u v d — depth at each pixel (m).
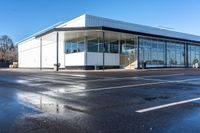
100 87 11.65
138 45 33.72
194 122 5.16
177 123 5.09
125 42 35.84
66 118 5.57
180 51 41.62
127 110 6.39
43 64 45.88
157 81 14.80
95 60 33.19
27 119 5.48
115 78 17.25
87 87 11.66
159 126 4.88
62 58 37.69
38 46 49.38
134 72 25.42
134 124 5.04
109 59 34.62
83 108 6.65
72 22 36.06
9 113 6.07
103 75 20.70
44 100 7.95
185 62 42.50
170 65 39.38
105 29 27.38
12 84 13.50
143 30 40.09
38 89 10.96
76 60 33.94
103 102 7.55
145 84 13.05
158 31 42.62
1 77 19.81
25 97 8.59
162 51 37.94
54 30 28.62
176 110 6.36
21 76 20.92
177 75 20.50
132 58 34.62
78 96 8.80
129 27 38.03
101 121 5.29
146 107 6.76
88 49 32.47
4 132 4.57
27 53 56.62
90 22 33.62
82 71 28.48
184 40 39.56
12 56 83.06
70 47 35.72
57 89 10.91
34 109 6.54
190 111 6.23
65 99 8.14
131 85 12.55
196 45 45.31
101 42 33.88
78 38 33.75
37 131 4.62
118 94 9.30
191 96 8.73
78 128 4.79
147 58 35.22
